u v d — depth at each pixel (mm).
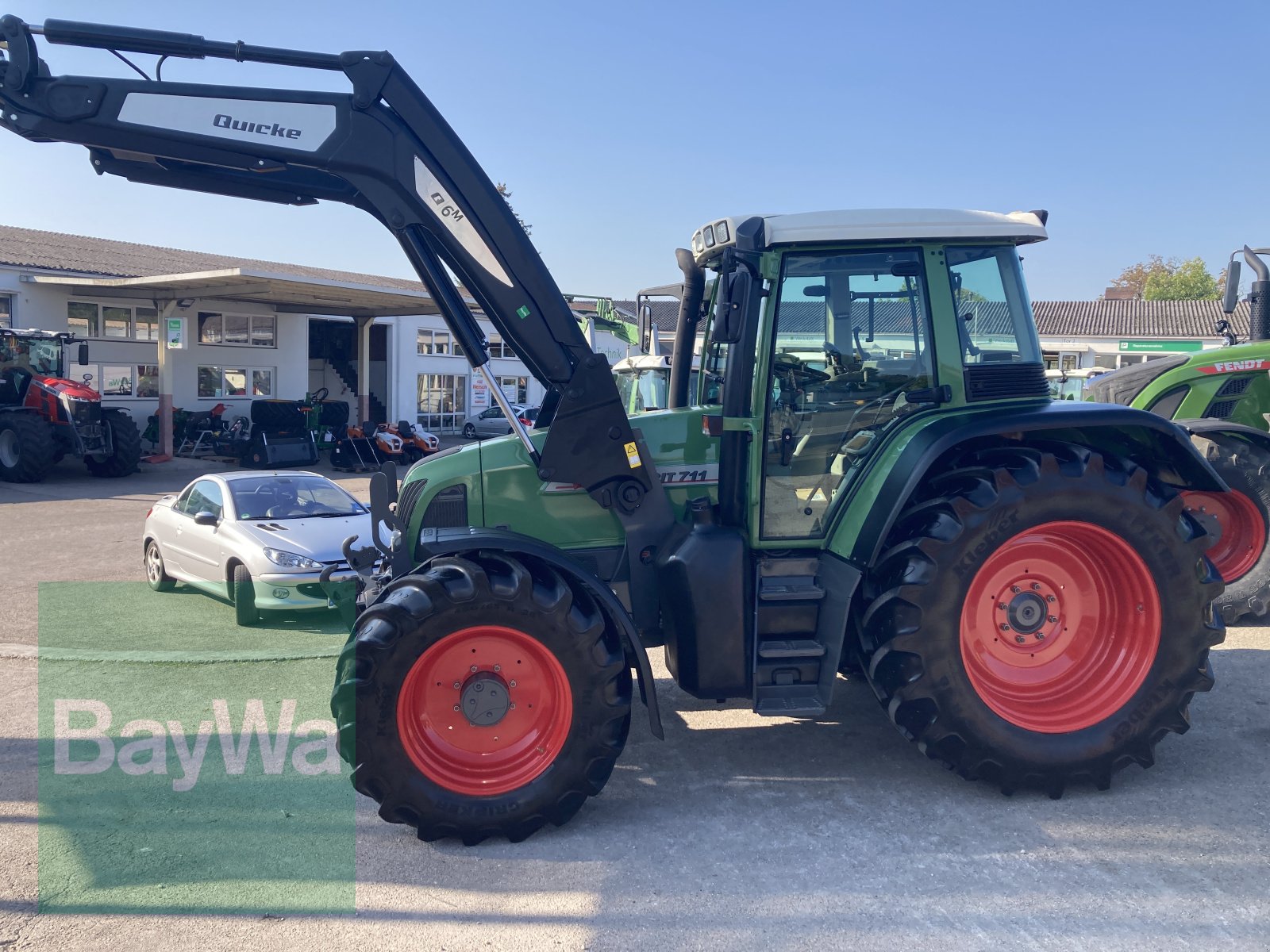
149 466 20844
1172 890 3328
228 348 25484
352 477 20016
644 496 4410
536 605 3795
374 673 3689
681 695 5656
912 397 4375
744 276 4082
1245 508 6695
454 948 3072
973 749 4027
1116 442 4520
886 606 4047
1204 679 4152
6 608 8234
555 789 3816
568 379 4273
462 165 4109
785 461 4391
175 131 4031
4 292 21141
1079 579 4266
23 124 4012
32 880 3549
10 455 17750
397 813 3754
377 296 22234
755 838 3807
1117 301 44219
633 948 3051
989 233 4285
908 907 3260
